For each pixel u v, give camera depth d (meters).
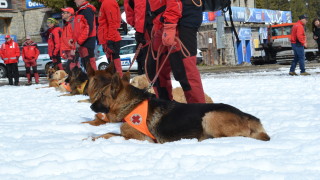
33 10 34.41
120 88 3.69
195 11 4.32
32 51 15.47
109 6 8.01
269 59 25.34
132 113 3.65
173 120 3.58
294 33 13.14
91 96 4.12
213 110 3.51
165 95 4.84
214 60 30.09
